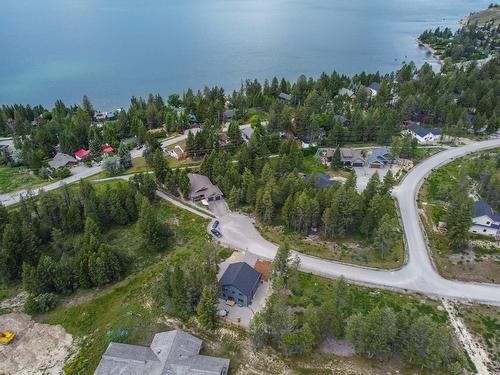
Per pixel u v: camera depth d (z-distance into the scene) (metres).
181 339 58.00
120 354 56.44
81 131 139.38
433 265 76.38
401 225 88.31
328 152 119.31
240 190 96.38
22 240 77.75
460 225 76.56
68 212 87.00
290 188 91.94
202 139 123.19
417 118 152.00
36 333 65.44
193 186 103.00
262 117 156.88
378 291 70.06
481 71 181.00
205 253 72.19
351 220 83.19
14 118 155.38
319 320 58.78
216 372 53.44
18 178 118.06
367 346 56.06
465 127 136.50
